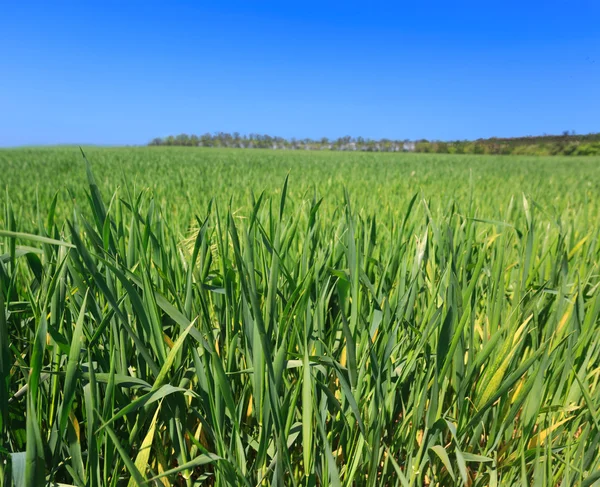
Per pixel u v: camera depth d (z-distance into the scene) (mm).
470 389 1272
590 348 1371
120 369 1136
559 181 11836
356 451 1052
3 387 897
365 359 1181
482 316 1723
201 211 3609
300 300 1178
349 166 17641
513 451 1300
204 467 1232
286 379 1151
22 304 1260
